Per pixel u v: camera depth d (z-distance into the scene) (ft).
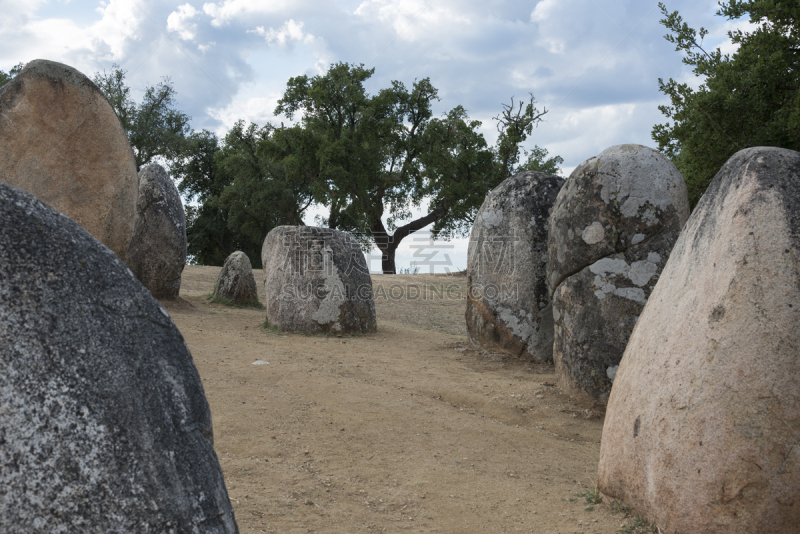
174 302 35.47
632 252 18.45
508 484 12.77
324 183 95.14
